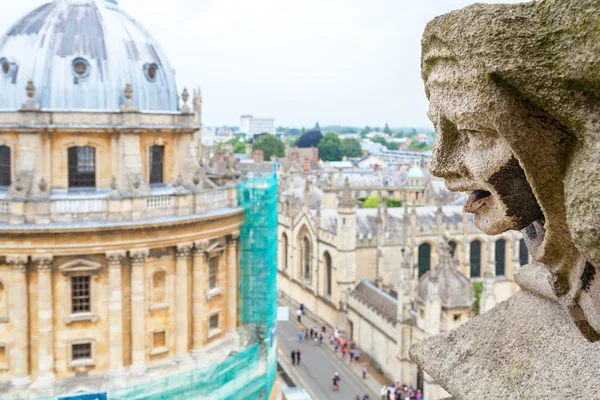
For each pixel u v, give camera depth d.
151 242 53.53
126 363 53.88
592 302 5.16
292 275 108.12
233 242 61.94
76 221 51.47
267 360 62.97
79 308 52.72
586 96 4.50
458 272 62.12
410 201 164.25
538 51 4.54
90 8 60.00
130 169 55.56
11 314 50.84
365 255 90.19
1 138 53.94
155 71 61.66
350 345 83.12
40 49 56.53
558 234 5.23
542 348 6.48
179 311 56.06
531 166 4.95
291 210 108.38
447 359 7.50
